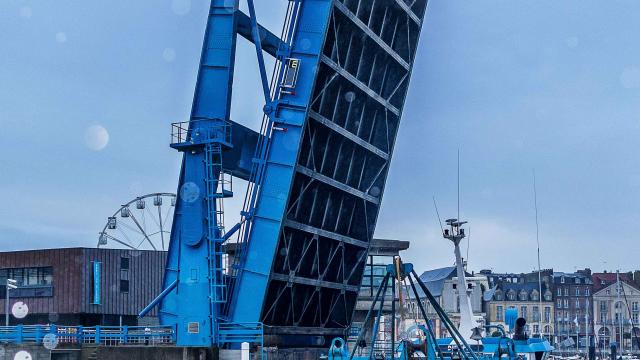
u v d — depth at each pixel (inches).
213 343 1562.5
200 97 1616.6
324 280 1825.8
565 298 7298.2
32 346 1595.7
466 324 1676.9
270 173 1601.9
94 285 2691.9
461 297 1694.1
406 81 1867.6
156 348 1524.4
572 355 5900.6
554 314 7268.7
